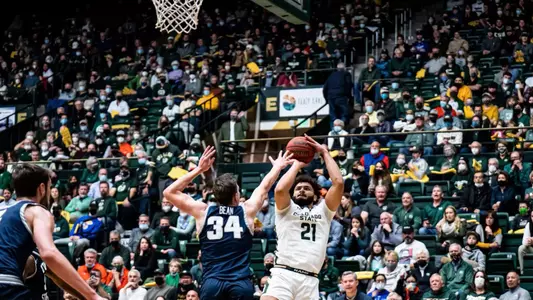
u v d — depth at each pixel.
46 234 6.45
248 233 8.66
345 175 19.73
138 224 19.97
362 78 25.81
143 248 17.00
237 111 24.19
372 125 22.03
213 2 34.59
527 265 15.22
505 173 17.42
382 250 15.59
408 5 32.06
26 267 6.87
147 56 31.11
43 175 6.87
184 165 21.25
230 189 8.75
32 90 30.00
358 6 31.05
